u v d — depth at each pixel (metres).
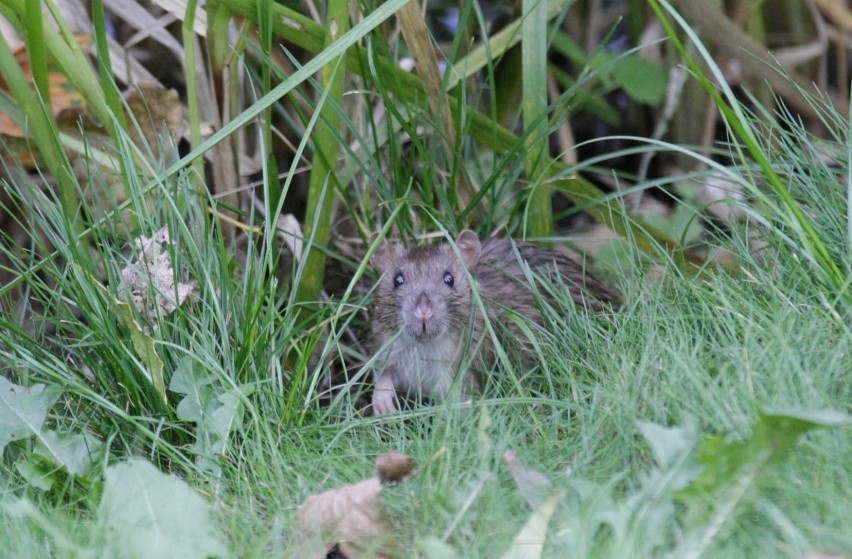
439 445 6.26
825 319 6.61
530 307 8.91
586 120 13.55
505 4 12.52
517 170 9.42
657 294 7.58
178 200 7.96
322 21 9.65
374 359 7.63
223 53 8.67
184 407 6.69
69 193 7.91
